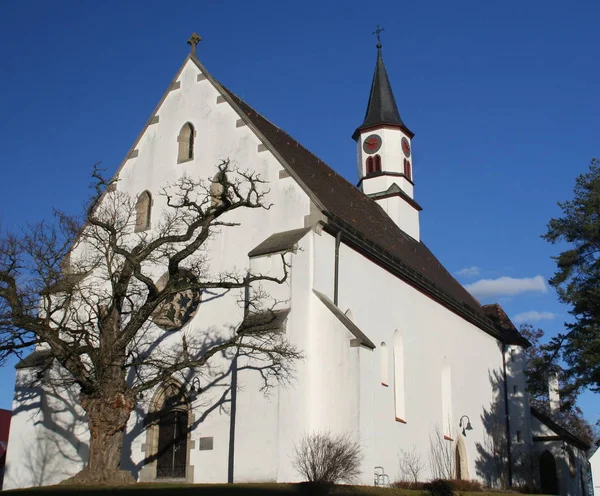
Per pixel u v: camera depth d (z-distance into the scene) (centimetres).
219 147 2870
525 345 4547
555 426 4412
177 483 2223
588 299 3222
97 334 2745
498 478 4012
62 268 2495
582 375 3153
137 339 2747
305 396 2347
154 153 3058
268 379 2269
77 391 2789
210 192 2830
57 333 2194
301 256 2473
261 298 2423
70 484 2016
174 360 2559
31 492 1902
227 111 2897
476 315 4069
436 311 3575
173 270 2212
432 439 3231
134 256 2222
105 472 2058
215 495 1833
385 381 2888
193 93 3028
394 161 4344
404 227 4244
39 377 2520
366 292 2850
